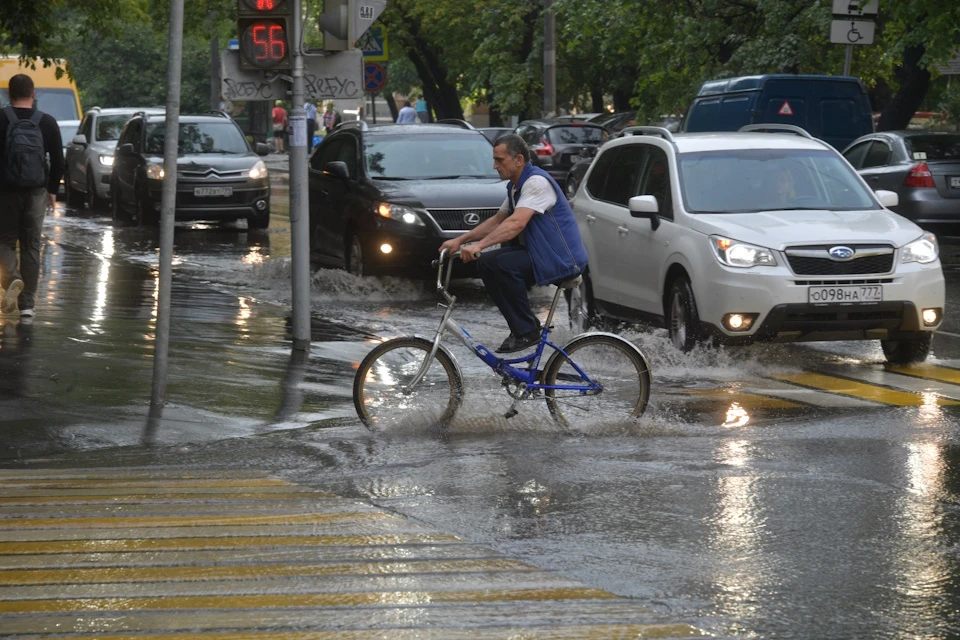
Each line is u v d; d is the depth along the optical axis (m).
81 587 14.25
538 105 119.25
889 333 29.77
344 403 25.36
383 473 20.09
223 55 30.53
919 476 19.70
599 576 14.80
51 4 53.38
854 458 20.95
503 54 116.44
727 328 29.61
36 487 19.08
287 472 20.27
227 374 27.88
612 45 90.94
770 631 13.01
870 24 57.91
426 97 136.50
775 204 32.06
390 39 126.81
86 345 30.91
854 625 13.21
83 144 78.62
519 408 23.56
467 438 22.77
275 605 13.64
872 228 30.19
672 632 12.90
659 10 85.19
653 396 26.64
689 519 17.31
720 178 32.47
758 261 29.34
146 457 21.31
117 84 173.75
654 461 20.83
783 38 77.31
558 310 41.50
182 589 14.19
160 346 24.80
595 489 18.97
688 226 31.14
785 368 30.20
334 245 46.44
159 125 69.69
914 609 13.70
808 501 18.22
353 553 15.65
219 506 17.97
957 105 105.56
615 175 35.62
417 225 43.00
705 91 69.38
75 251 55.66
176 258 53.91
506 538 16.41
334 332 34.41
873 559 15.48
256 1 29.66
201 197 65.56
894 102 80.75
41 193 33.81
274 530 16.69
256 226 68.50
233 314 37.44
